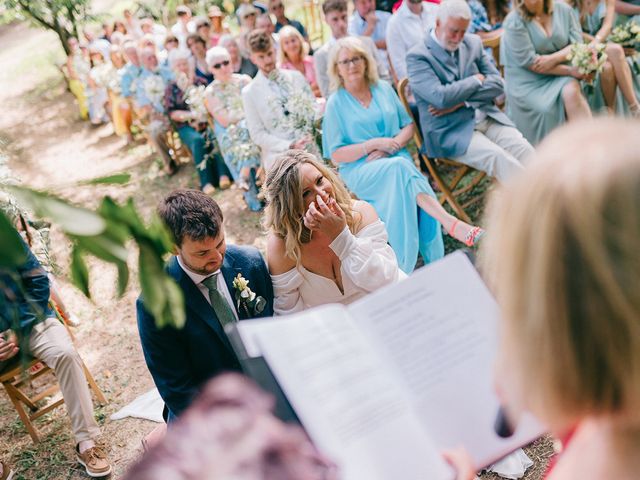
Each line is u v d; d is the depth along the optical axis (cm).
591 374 58
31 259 283
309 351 96
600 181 54
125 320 450
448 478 87
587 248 54
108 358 419
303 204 237
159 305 67
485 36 559
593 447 71
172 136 682
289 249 239
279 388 91
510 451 96
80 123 927
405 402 92
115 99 777
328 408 90
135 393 385
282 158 245
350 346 97
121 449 343
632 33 477
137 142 802
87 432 331
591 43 448
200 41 692
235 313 231
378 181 390
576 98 443
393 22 550
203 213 211
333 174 250
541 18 450
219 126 571
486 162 418
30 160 823
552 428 65
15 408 377
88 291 62
